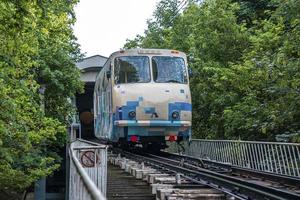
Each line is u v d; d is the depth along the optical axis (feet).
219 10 68.13
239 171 48.32
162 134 57.16
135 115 56.49
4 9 29.89
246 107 55.11
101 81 71.56
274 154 46.26
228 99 62.59
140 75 58.29
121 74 58.49
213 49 68.80
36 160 45.70
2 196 50.96
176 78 58.95
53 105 61.26
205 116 71.92
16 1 30.53
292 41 44.24
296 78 43.91
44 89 55.31
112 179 49.44
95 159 37.60
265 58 49.03
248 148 51.72
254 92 54.54
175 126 57.21
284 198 30.48
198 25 71.05
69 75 59.52
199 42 69.77
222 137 67.67
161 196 33.91
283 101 45.55
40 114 45.80
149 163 53.42
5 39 32.37
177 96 57.77
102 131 69.05
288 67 44.06
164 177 41.45
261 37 53.42
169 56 59.57
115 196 41.70
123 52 59.31
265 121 51.31
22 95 39.42
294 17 44.06
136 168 49.37
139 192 43.37
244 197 32.35
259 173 44.21
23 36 35.19
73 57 70.23
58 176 70.54
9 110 34.35
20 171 42.01
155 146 69.00
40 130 45.83
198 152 66.33
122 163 56.39
